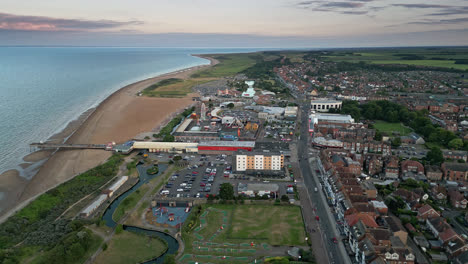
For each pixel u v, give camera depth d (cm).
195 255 14838
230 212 18838
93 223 17662
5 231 16500
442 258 14350
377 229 14762
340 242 15838
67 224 17225
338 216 17962
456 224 17350
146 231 17275
